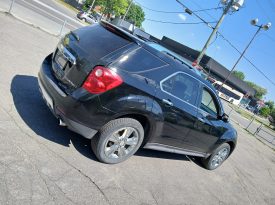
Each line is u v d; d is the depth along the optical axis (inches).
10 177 116.0
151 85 158.2
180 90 181.3
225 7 753.0
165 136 182.5
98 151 153.2
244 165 348.8
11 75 219.5
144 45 158.2
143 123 168.4
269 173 375.9
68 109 140.5
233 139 250.2
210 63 2075.5
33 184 118.8
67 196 122.8
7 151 130.3
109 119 145.8
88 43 153.8
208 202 192.9
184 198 179.0
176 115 178.2
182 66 181.5
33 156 135.9
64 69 153.9
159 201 159.3
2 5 499.8
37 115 174.7
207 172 248.2
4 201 103.4
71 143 163.0
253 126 1144.2
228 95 2423.7
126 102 145.6
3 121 152.0
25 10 604.7
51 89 150.9
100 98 139.3
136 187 159.6
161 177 188.4
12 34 332.2
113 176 156.5
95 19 1766.7
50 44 379.6
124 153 164.4
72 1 2511.1
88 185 137.4
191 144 210.8
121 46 150.8
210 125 215.0
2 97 178.2
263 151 560.1
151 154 215.8
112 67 141.9
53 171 133.2
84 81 140.8
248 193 251.1
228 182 252.1
